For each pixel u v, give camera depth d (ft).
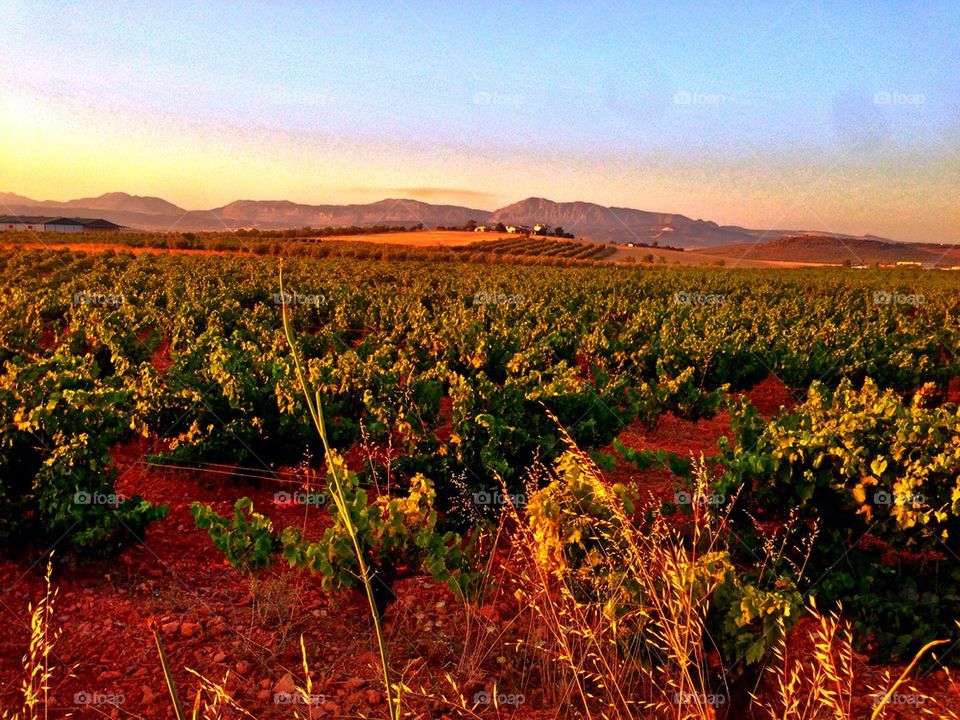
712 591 12.58
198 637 15.40
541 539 13.42
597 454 20.88
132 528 18.78
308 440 26.16
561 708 12.64
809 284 148.05
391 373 29.86
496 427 22.56
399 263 223.71
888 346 55.57
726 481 18.07
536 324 68.69
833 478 17.63
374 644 15.29
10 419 19.54
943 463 15.93
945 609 15.84
